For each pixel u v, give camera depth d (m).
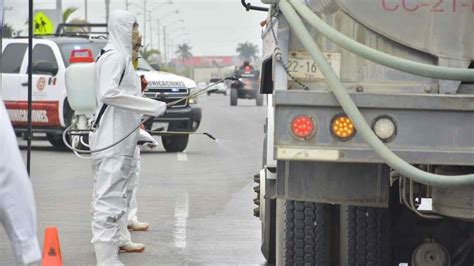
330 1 13.09
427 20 13.05
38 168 37.03
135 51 19.03
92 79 18.64
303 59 13.08
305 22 12.96
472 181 11.78
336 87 12.16
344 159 12.41
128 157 18.42
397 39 13.09
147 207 27.31
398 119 12.38
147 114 17.92
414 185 14.47
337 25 13.17
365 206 14.46
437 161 12.37
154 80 40.94
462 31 13.02
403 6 13.05
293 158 12.45
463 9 12.99
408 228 16.23
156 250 21.19
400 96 12.32
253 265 19.64
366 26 13.12
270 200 18.14
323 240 15.62
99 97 18.03
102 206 18.34
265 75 17.38
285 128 12.48
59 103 42.53
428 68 12.05
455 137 12.37
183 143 44.12
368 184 13.52
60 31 48.94
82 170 36.41
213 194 30.05
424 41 13.07
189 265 19.64
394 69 12.51
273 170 15.77
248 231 23.64
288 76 13.07
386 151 12.03
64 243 21.75
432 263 16.08
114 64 17.91
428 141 12.37
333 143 12.44
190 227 24.16
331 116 12.44
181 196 29.55
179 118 41.66
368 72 13.10
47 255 15.40
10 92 43.66
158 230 23.72
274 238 18.39
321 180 13.52
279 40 13.05
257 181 20.86
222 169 37.16
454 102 12.31
